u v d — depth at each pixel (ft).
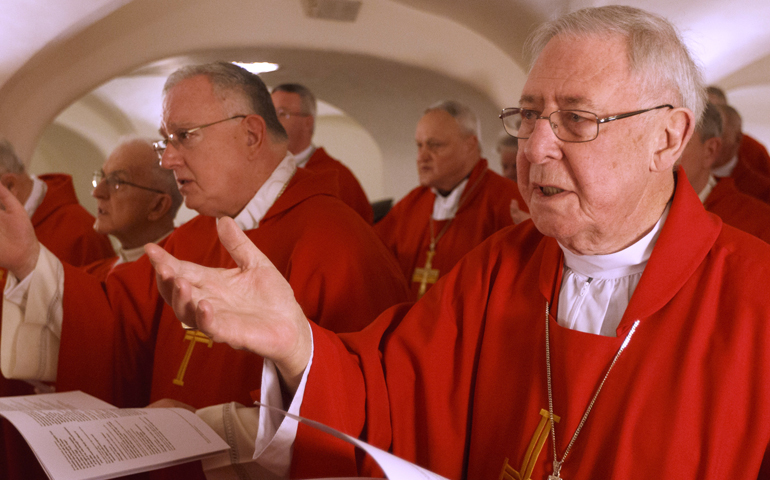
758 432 3.44
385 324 5.00
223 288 3.87
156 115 32.19
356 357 4.65
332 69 22.57
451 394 4.55
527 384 4.22
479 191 12.82
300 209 7.07
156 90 28.89
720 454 3.48
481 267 4.81
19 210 6.81
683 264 3.84
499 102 20.12
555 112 3.76
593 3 13.96
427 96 24.41
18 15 13.14
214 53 19.71
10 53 14.17
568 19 3.92
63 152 35.88
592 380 3.91
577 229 3.87
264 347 3.77
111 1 13.41
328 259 6.61
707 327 3.68
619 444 3.65
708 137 8.91
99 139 33.99
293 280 6.61
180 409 5.27
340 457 4.14
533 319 4.36
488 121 22.49
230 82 6.98
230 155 6.97
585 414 3.89
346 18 19.79
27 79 16.35
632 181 3.75
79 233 13.24
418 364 4.62
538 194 3.95
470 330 4.61
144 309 7.72
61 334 7.03
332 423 4.14
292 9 19.70
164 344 7.29
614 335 4.05
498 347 4.42
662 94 3.74
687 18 16.12
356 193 15.56
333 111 37.04
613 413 3.77
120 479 5.95
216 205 7.19
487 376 4.39
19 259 6.84
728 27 17.53
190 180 7.02
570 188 3.79
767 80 22.99
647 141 3.74
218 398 6.56
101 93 30.07
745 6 16.12
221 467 5.05
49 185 13.61
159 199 10.14
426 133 12.85
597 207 3.77
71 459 4.08
